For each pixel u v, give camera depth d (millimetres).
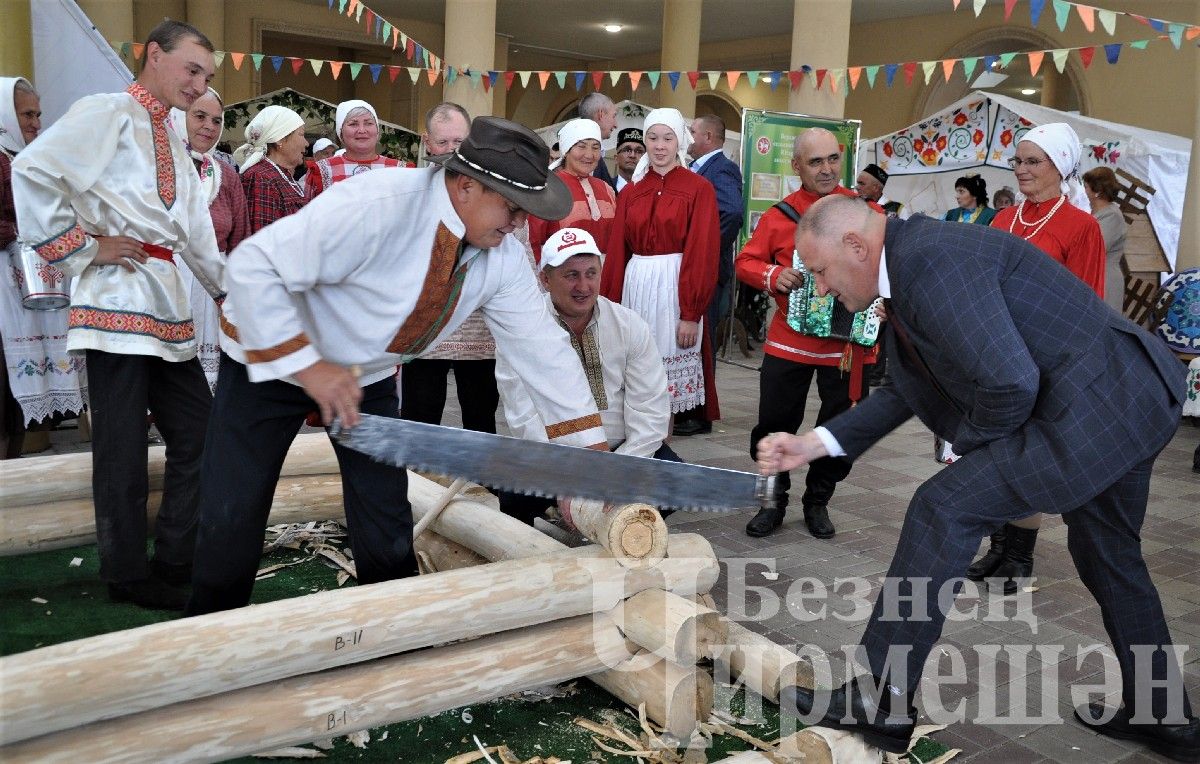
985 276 2484
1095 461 2541
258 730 2406
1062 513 2729
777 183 9273
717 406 6504
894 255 2551
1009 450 2580
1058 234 4078
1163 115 12977
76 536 3857
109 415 3330
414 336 2682
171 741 2303
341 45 18922
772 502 2789
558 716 2951
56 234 3088
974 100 10766
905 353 2785
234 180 5258
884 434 2941
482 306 2795
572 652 2850
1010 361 2422
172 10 14547
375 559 3064
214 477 2752
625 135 6906
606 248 5715
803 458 2924
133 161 3252
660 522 2934
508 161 2416
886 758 2750
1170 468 6664
